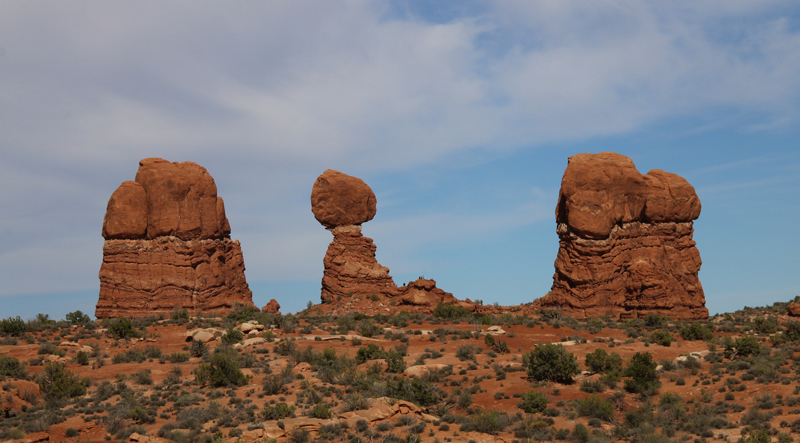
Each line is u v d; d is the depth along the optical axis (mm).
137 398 37125
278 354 48000
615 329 63125
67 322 63375
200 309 73812
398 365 44594
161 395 37812
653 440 30891
